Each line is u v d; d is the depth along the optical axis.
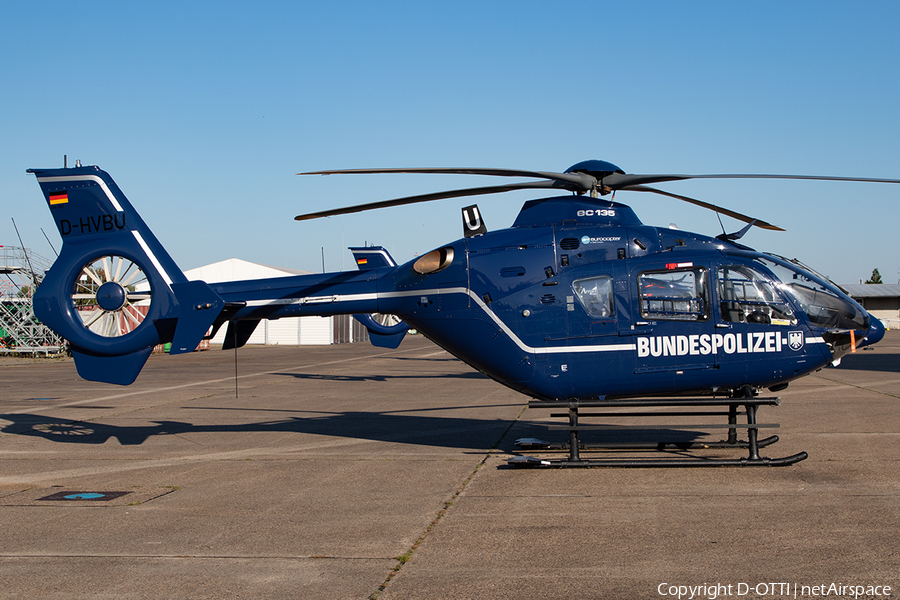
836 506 6.09
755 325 8.27
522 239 8.81
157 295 9.62
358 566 4.85
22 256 35.81
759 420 11.17
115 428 12.05
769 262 8.56
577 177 8.44
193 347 9.47
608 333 8.43
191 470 8.41
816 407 12.66
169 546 5.39
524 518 5.97
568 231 8.75
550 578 4.54
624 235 8.66
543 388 8.59
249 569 4.83
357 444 10.04
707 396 9.09
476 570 4.72
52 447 10.20
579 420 11.97
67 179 9.66
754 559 4.80
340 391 18.11
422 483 7.44
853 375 19.31
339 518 6.12
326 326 57.91
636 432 10.47
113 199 9.67
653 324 8.36
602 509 6.19
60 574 4.79
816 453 8.46
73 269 9.70
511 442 9.91
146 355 9.70
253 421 12.75
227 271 59.91
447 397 16.22
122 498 7.01
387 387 19.11
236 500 6.86
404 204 8.84
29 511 6.51
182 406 15.23
